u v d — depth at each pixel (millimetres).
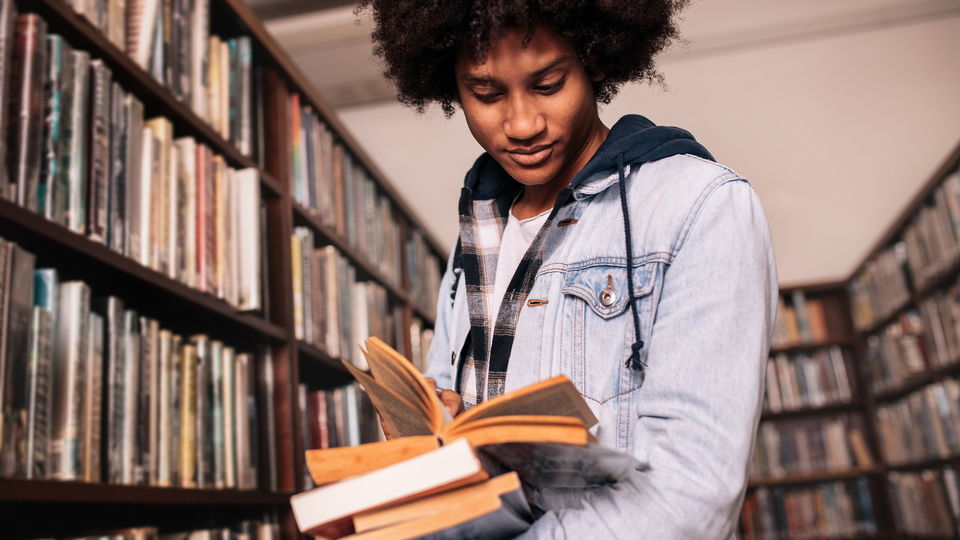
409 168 4617
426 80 969
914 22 4469
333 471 630
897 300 4172
